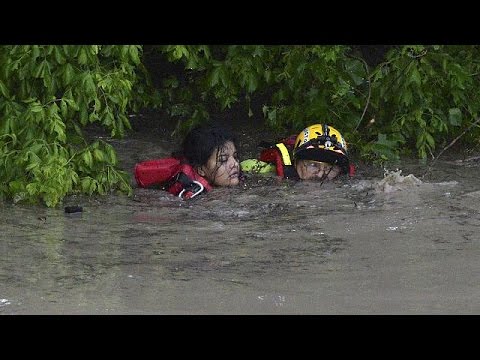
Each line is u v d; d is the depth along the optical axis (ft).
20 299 59.57
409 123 102.89
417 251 69.82
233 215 80.18
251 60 101.76
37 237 73.05
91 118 86.69
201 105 110.32
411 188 88.58
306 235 73.97
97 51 85.05
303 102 106.11
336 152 91.50
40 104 85.05
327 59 99.81
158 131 111.75
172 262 67.10
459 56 106.73
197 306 58.49
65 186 82.58
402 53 101.19
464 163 100.12
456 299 59.93
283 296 60.23
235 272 64.90
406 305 58.90
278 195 86.53
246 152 103.96
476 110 105.60
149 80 106.93
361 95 105.19
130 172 95.14
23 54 84.89
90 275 64.18
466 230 75.25
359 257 68.39
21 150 84.43
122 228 75.92
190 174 87.86
